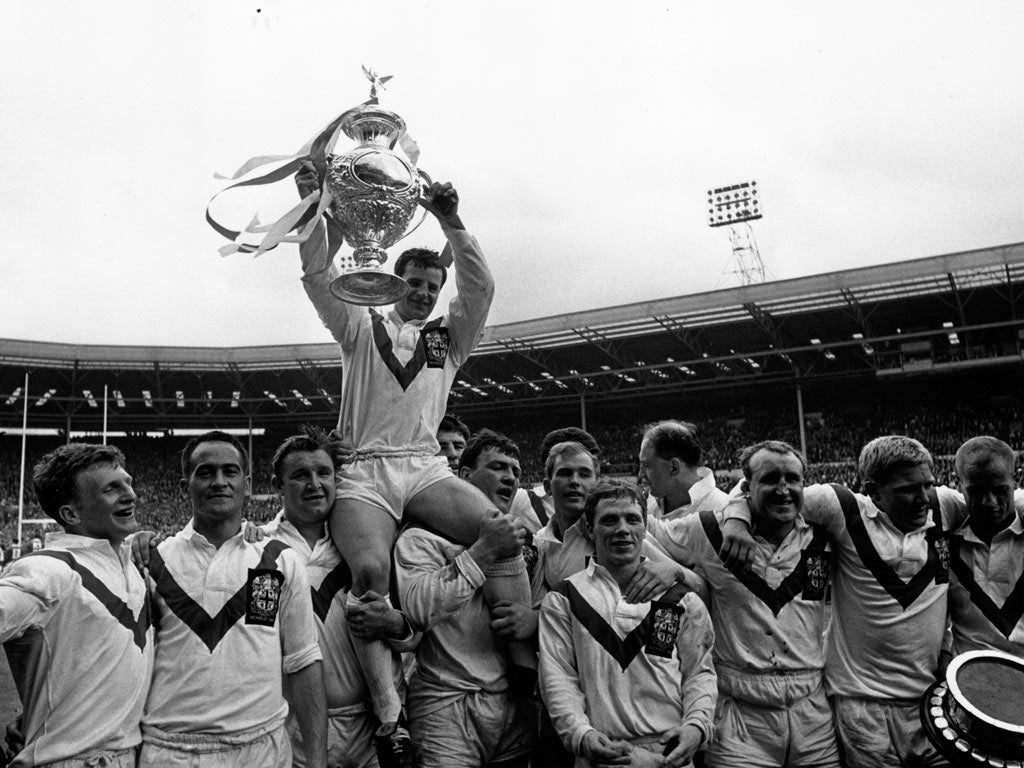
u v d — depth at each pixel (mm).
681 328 30047
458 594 3656
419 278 4004
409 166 3416
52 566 3045
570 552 4266
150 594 3299
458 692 3887
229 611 3291
